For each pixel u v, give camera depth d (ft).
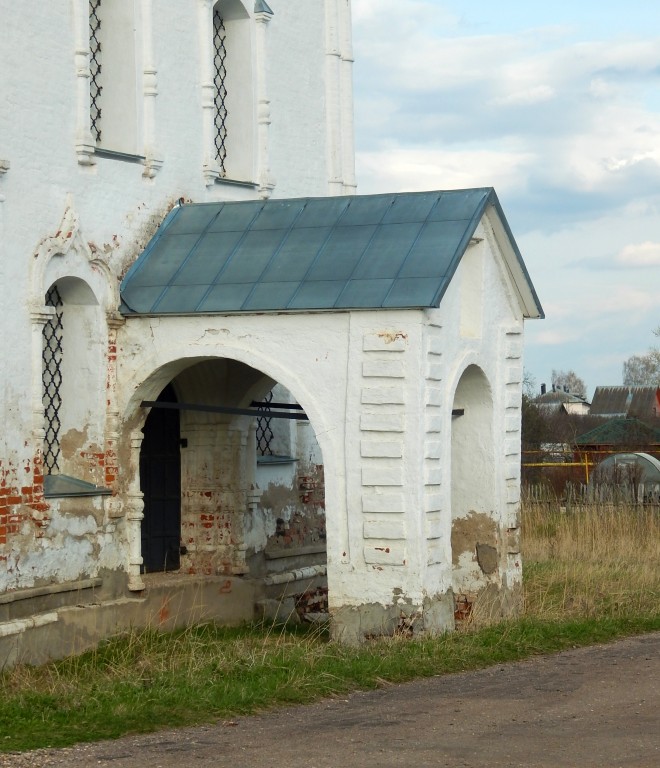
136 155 57.36
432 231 53.67
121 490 55.72
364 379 51.57
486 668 46.78
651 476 115.44
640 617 58.54
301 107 69.21
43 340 54.03
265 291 53.31
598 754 32.76
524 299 61.36
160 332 54.95
